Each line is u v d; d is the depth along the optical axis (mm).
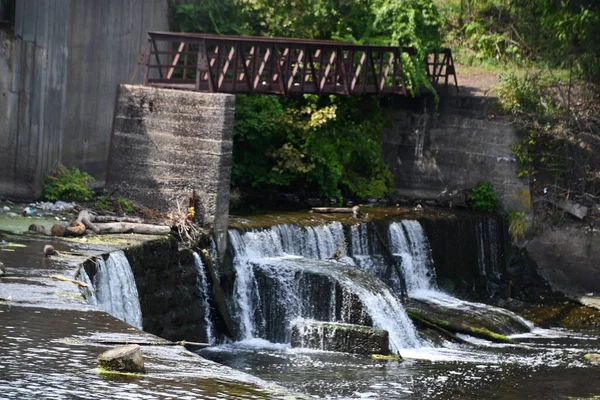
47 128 29750
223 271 28234
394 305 28531
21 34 29188
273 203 35781
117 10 32312
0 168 29484
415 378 24328
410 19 39344
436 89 41031
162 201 28844
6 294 18172
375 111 39969
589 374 26375
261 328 28516
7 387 12641
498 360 27500
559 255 37938
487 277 37406
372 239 33562
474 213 38375
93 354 14508
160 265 25625
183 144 28609
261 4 38312
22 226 25922
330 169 37219
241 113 35531
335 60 34906
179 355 14883
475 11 48906
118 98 29484
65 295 18516
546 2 44844
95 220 26922
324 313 28016
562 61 43406
